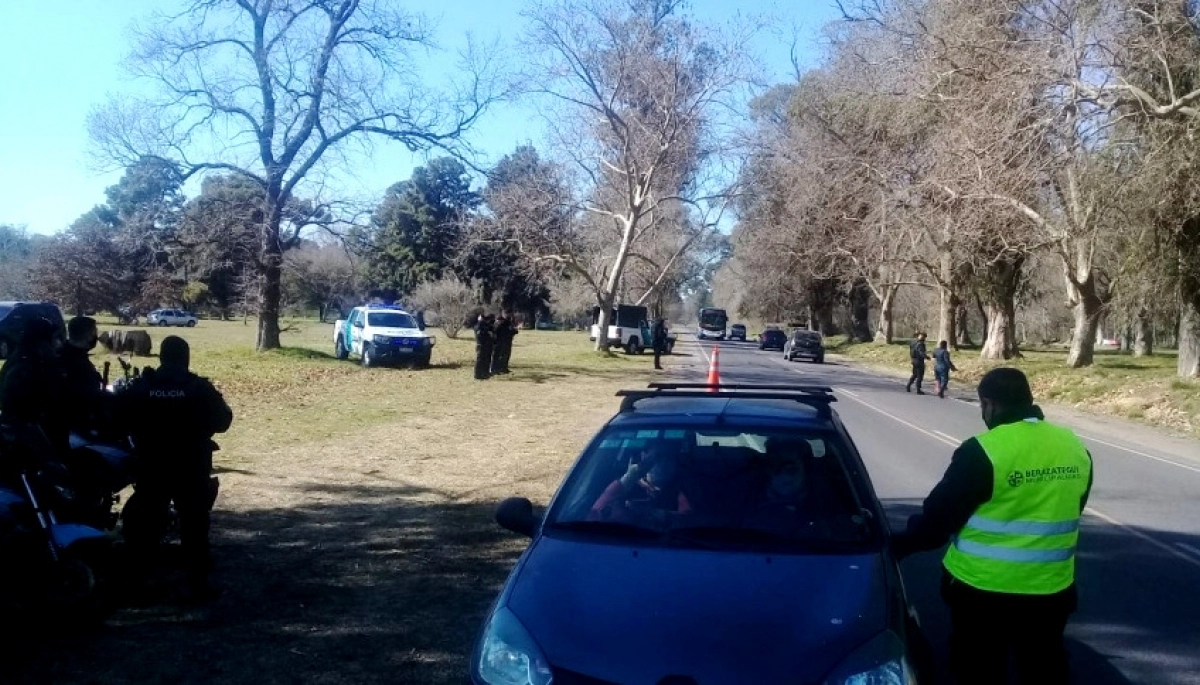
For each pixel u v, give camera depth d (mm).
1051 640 4773
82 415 7559
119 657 6242
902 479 14023
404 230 80875
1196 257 26953
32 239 89750
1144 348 64125
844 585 4668
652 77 41562
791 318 100250
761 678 4004
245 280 36969
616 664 4094
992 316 50875
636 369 37875
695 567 4832
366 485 12352
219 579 8008
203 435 7414
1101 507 12578
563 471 13664
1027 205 31516
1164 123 23141
